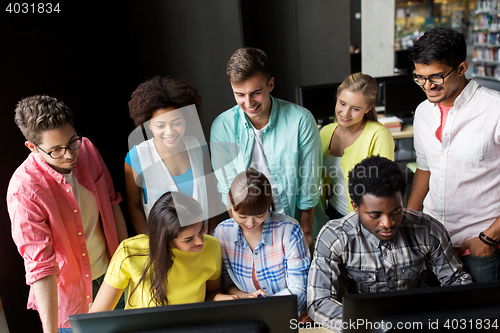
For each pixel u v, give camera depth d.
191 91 1.22
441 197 1.58
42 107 1.18
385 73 6.46
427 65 1.33
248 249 1.38
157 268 1.14
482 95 1.39
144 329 0.89
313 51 4.27
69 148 1.25
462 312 0.89
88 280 1.46
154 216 1.11
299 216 1.83
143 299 1.22
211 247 1.30
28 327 1.66
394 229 1.16
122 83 2.71
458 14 8.47
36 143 1.22
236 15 2.88
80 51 2.12
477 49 8.01
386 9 6.16
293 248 1.38
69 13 2.03
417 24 8.64
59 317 1.45
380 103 4.05
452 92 1.40
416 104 3.76
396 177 1.10
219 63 2.99
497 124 1.37
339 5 4.11
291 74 4.36
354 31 5.56
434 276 1.61
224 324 0.89
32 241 1.26
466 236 1.57
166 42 2.95
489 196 1.48
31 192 1.26
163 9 2.87
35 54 1.73
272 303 0.88
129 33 2.91
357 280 1.35
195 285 1.26
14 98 1.59
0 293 1.50
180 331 0.89
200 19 2.90
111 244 1.57
